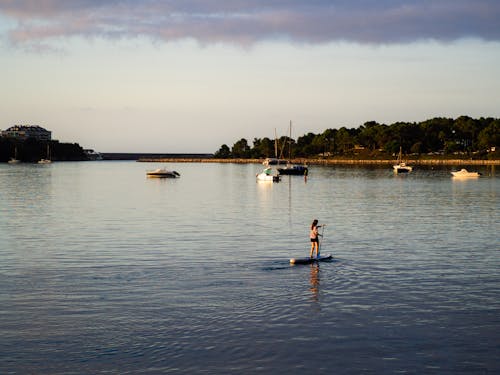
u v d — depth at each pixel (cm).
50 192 9475
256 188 10844
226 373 1783
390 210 6488
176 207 6881
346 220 5481
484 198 8181
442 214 6025
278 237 4341
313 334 2100
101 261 3384
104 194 9144
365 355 1914
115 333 2114
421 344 2006
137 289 2712
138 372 1791
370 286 2773
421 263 3328
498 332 2123
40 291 2683
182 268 3180
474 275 3019
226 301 2506
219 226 5003
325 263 3322
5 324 2217
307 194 9150
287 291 2673
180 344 2009
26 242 4097
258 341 2034
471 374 1777
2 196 8538
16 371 1800
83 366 1836
